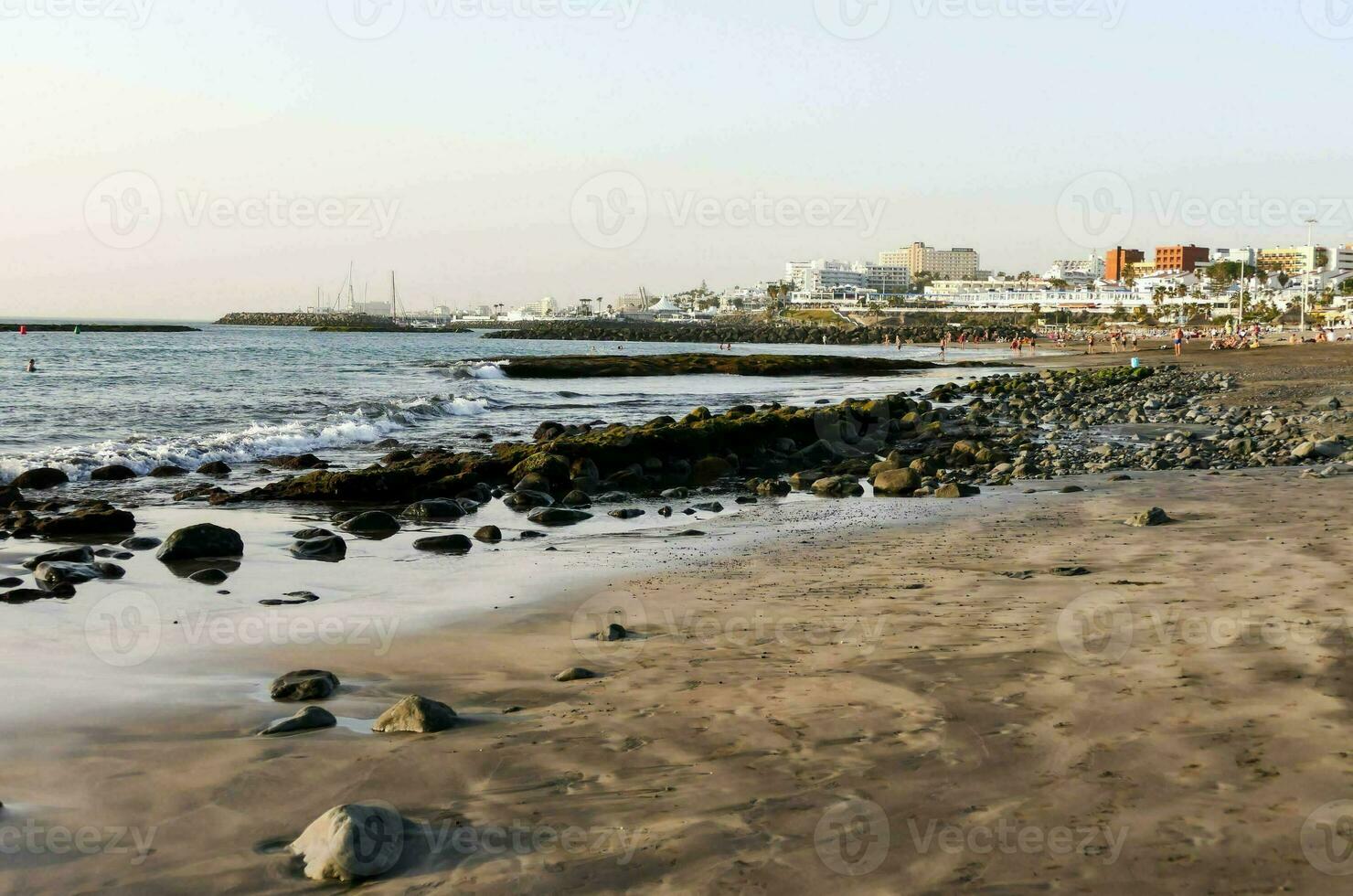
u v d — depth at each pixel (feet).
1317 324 505.25
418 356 237.66
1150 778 12.98
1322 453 54.44
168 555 31.40
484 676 19.35
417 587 27.81
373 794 13.48
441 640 22.12
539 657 20.62
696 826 12.19
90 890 11.05
